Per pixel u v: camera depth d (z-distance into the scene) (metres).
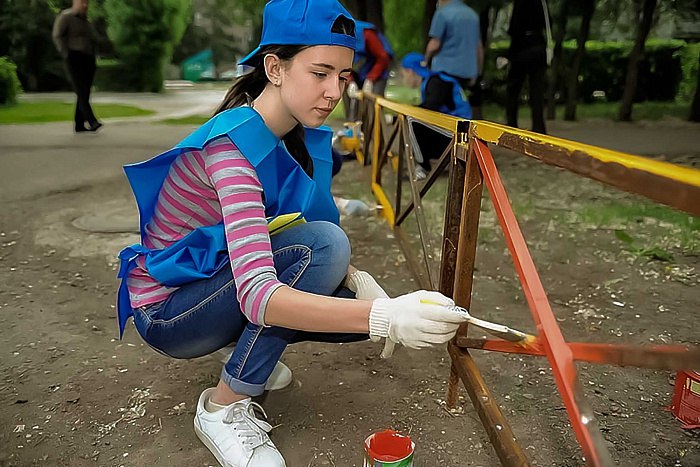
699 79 10.09
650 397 2.03
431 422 1.89
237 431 1.63
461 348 1.86
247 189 1.45
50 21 18.06
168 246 1.65
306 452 1.74
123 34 18.80
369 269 3.23
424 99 5.49
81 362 2.23
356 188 4.99
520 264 1.32
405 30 14.27
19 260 3.26
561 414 1.94
